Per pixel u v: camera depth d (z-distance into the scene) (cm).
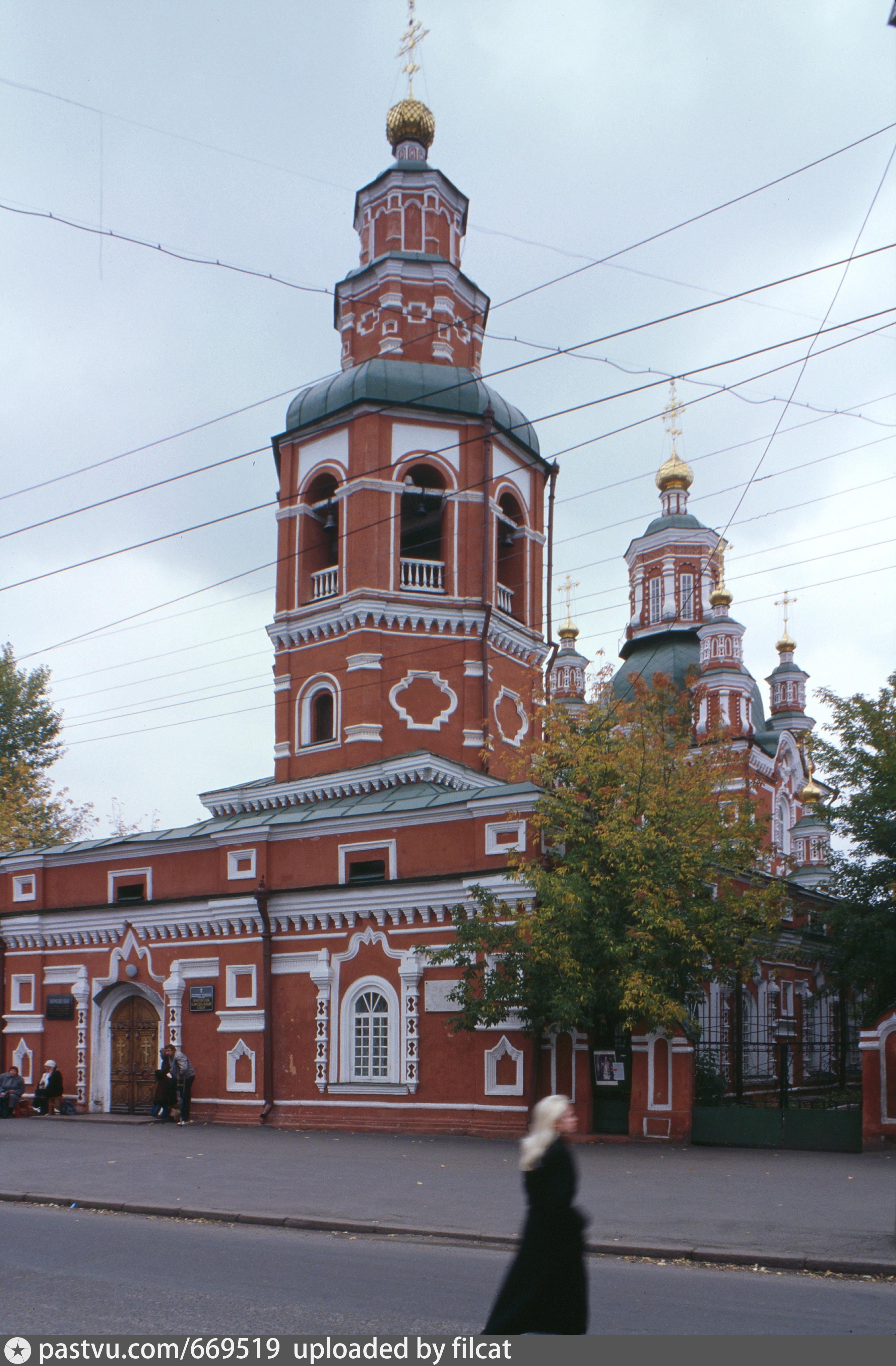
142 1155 1873
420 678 2861
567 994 1905
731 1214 1254
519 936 1980
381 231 3275
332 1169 1656
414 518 3105
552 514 3092
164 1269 1009
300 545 3008
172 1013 2617
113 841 2911
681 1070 1975
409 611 2853
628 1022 1897
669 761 2262
